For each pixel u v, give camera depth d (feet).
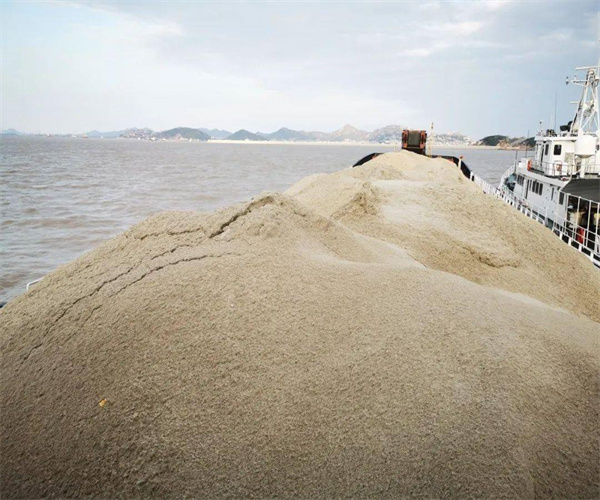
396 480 12.57
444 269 35.83
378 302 18.56
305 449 13.48
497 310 19.34
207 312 17.57
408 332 16.81
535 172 83.25
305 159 419.74
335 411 14.29
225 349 16.20
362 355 15.94
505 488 12.23
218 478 13.00
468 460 12.79
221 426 14.15
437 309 18.21
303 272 20.04
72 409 15.03
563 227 61.77
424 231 39.55
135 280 19.71
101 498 13.01
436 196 47.26
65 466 13.75
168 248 21.98
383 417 13.99
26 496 13.33
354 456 13.20
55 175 198.59
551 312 22.13
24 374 16.62
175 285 18.80
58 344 17.31
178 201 131.23
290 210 26.04
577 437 14.25
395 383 14.89
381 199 45.98
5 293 58.39
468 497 12.07
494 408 14.12
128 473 13.33
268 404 14.57
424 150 139.13
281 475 13.00
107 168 250.37
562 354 17.08
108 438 14.11
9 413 15.42
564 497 12.86
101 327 17.44
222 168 274.16
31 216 103.19
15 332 18.66
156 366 15.78
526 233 42.50
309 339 16.67
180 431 14.07
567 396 15.39
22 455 14.23
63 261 71.61
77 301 19.22
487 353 16.03
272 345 16.35
